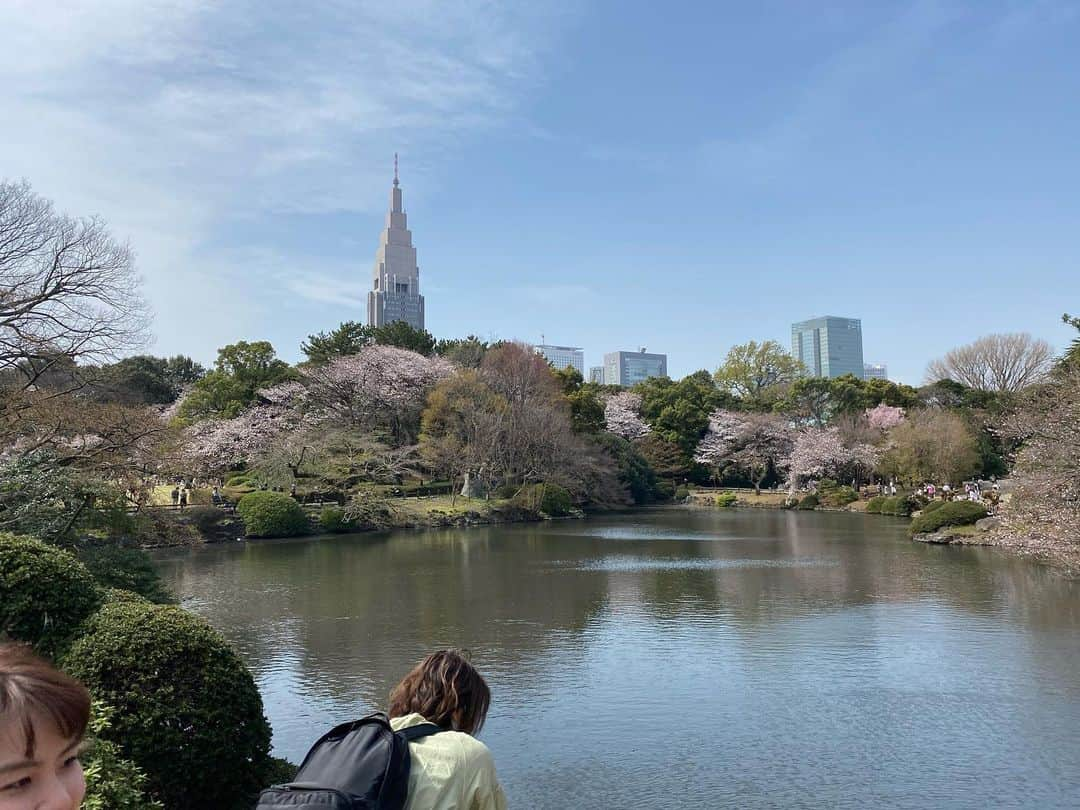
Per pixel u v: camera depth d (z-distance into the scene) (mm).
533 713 9531
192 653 5430
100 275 19266
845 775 7645
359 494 38688
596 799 7172
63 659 5332
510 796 7246
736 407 71375
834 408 66312
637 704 9844
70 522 12336
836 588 18875
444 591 18812
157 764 5039
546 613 15922
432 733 2475
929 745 8391
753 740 8586
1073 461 20406
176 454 20312
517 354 52469
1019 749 8242
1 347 18281
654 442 65375
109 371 22203
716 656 12219
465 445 45594
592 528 38594
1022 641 13023
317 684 10797
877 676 11008
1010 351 61469
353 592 18734
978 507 31250
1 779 1421
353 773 2199
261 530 32750
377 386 48719
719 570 22375
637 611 16094
